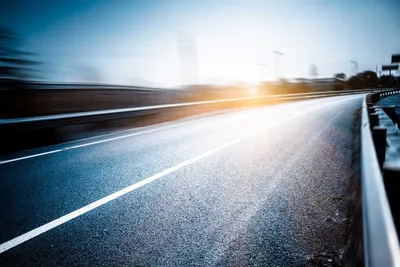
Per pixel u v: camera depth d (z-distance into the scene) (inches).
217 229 95.1
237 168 164.2
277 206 111.1
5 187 136.2
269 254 80.2
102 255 82.0
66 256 81.6
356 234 54.7
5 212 109.2
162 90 847.1
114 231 95.1
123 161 183.9
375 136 113.6
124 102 746.8
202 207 112.6
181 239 89.6
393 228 28.4
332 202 112.5
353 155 185.2
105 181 144.5
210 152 206.4
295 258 77.8
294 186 132.2
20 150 224.8
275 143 233.8
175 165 173.0
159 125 380.2
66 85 641.0
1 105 521.7
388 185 46.5
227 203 115.6
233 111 604.4
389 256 23.7
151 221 101.7
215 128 333.1
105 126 350.9
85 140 264.1
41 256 81.6
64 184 140.2
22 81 568.7
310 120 389.1
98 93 694.5
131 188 134.4
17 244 87.5
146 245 86.7
